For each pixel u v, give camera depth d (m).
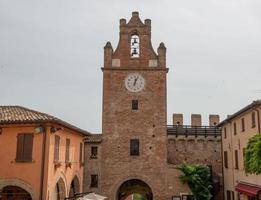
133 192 48.62
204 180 42.66
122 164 42.06
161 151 42.31
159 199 41.34
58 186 31.67
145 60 44.44
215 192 48.19
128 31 45.44
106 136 42.72
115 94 43.66
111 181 41.72
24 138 27.14
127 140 42.62
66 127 30.78
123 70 44.12
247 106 34.69
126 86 43.84
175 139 49.53
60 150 30.30
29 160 26.72
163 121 42.97
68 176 32.94
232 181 42.69
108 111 43.28
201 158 49.19
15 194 27.25
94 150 44.19
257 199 33.47
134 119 43.06
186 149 49.47
